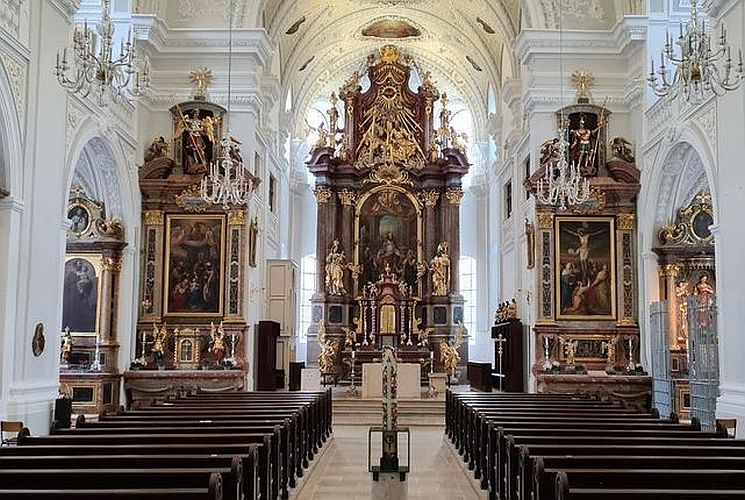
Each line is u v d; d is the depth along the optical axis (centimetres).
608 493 549
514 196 2564
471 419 1316
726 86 1295
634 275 2112
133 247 2070
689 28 1449
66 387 1894
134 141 2078
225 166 1844
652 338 1970
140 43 2095
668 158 1889
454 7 2891
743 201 1377
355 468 1338
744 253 1368
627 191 2108
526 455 734
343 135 3272
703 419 1599
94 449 770
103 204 2034
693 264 1989
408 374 2377
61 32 1512
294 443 1169
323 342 2920
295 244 3366
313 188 3406
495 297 3062
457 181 3178
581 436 938
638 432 945
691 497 543
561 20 2219
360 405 2258
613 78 2200
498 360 2520
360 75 3331
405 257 3216
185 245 2133
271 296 2452
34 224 1395
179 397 1652
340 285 3127
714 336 1562
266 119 2483
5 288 1291
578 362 2097
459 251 3162
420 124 3288
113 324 2012
